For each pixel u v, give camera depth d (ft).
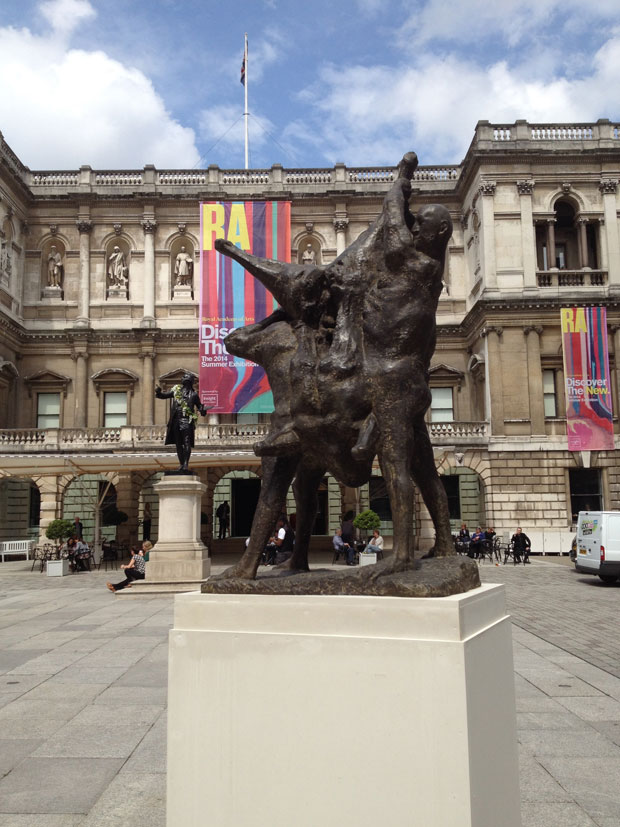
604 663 32.76
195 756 10.59
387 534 127.13
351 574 11.22
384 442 12.10
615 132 133.49
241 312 128.16
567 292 128.57
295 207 146.72
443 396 142.10
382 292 12.55
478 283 134.51
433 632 9.91
